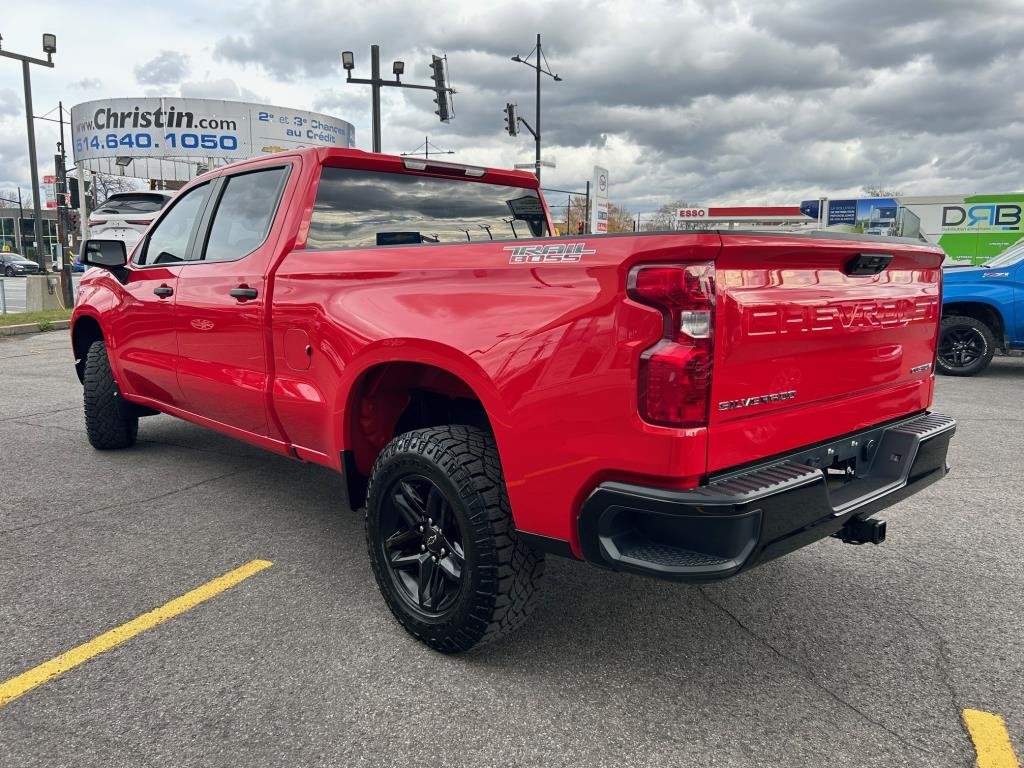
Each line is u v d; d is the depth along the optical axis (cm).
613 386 208
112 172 2606
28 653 268
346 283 298
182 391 422
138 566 342
